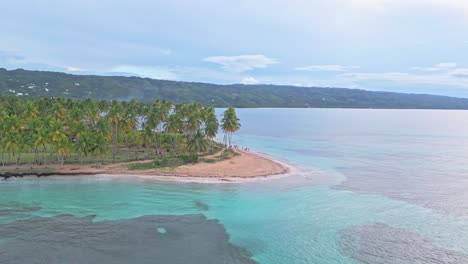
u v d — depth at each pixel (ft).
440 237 171.53
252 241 165.99
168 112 395.75
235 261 146.41
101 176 282.97
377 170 325.62
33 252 150.61
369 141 565.12
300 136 636.89
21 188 249.34
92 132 324.80
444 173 313.53
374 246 161.48
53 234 169.78
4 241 161.17
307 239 168.55
